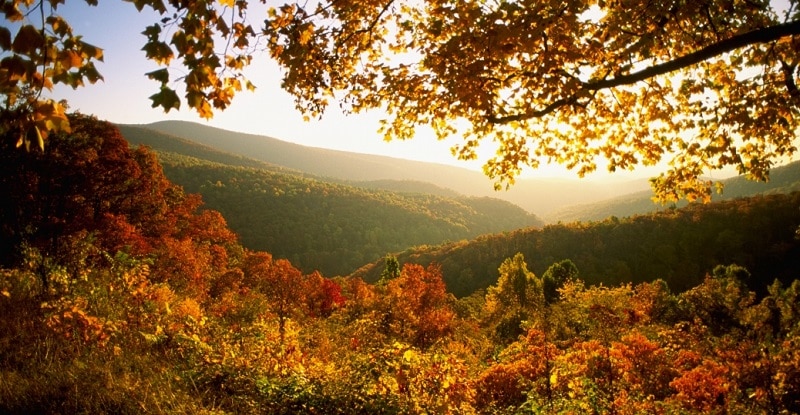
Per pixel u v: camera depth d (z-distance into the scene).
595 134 4.89
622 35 3.76
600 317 9.22
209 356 5.04
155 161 30.48
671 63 3.46
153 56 2.03
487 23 3.40
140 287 6.74
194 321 6.08
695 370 6.66
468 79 3.57
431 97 4.27
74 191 22.44
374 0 4.18
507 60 3.85
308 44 4.11
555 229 93.31
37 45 1.76
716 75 4.59
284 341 6.18
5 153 18.81
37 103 1.86
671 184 4.88
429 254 98.69
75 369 3.96
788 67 4.17
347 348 9.05
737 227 78.81
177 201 36.56
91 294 5.99
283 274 28.45
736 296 21.86
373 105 4.64
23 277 6.13
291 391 4.52
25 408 3.27
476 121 4.29
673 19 3.89
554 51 3.46
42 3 1.82
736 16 4.15
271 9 4.07
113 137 25.20
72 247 7.99
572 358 7.32
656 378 7.08
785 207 78.38
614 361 7.13
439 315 22.33
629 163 4.97
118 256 7.26
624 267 76.19
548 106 3.87
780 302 11.67
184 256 22.62
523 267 39.12
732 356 6.36
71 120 23.27
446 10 3.72
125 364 4.38
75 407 3.36
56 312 4.93
